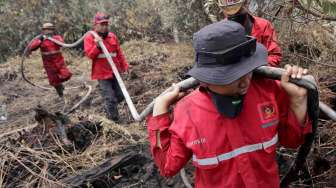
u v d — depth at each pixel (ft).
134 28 38.34
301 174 11.79
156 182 13.30
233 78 6.00
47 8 43.29
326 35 13.82
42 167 15.35
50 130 16.96
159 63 28.94
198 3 27.17
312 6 12.25
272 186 7.06
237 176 6.75
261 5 15.10
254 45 6.16
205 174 6.96
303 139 7.39
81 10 42.63
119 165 14.29
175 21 30.22
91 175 13.98
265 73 6.78
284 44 13.70
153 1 37.78
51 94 30.17
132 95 24.25
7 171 15.17
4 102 29.68
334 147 12.33
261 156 6.81
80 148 16.72
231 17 11.12
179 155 6.96
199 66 6.36
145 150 14.99
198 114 6.74
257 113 6.73
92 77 20.81
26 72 36.37
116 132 16.75
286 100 7.07
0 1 43.73
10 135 17.38
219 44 6.07
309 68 13.99
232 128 6.64
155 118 7.23
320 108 7.75
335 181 11.41
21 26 43.62
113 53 20.71
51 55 26.86
